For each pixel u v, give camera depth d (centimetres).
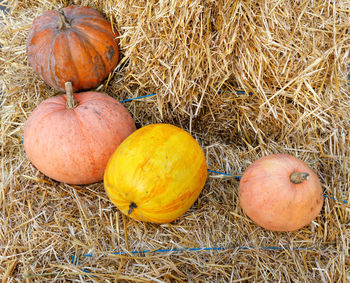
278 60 233
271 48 224
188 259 206
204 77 244
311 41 233
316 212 199
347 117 267
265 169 197
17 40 298
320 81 248
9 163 250
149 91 263
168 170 179
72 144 203
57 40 228
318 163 259
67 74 236
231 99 255
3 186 232
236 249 212
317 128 267
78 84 247
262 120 262
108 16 258
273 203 190
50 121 205
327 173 255
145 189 177
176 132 196
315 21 229
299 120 254
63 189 230
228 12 211
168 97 252
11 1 318
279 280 201
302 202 189
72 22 236
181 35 222
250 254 211
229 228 219
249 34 219
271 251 215
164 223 218
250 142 275
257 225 221
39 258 205
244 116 265
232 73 248
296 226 201
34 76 279
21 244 211
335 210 228
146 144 185
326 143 269
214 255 210
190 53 226
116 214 218
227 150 266
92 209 227
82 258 206
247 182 204
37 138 206
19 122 276
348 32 234
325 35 235
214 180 246
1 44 307
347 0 229
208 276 203
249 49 227
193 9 206
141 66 252
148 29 229
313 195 192
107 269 199
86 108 212
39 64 236
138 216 192
